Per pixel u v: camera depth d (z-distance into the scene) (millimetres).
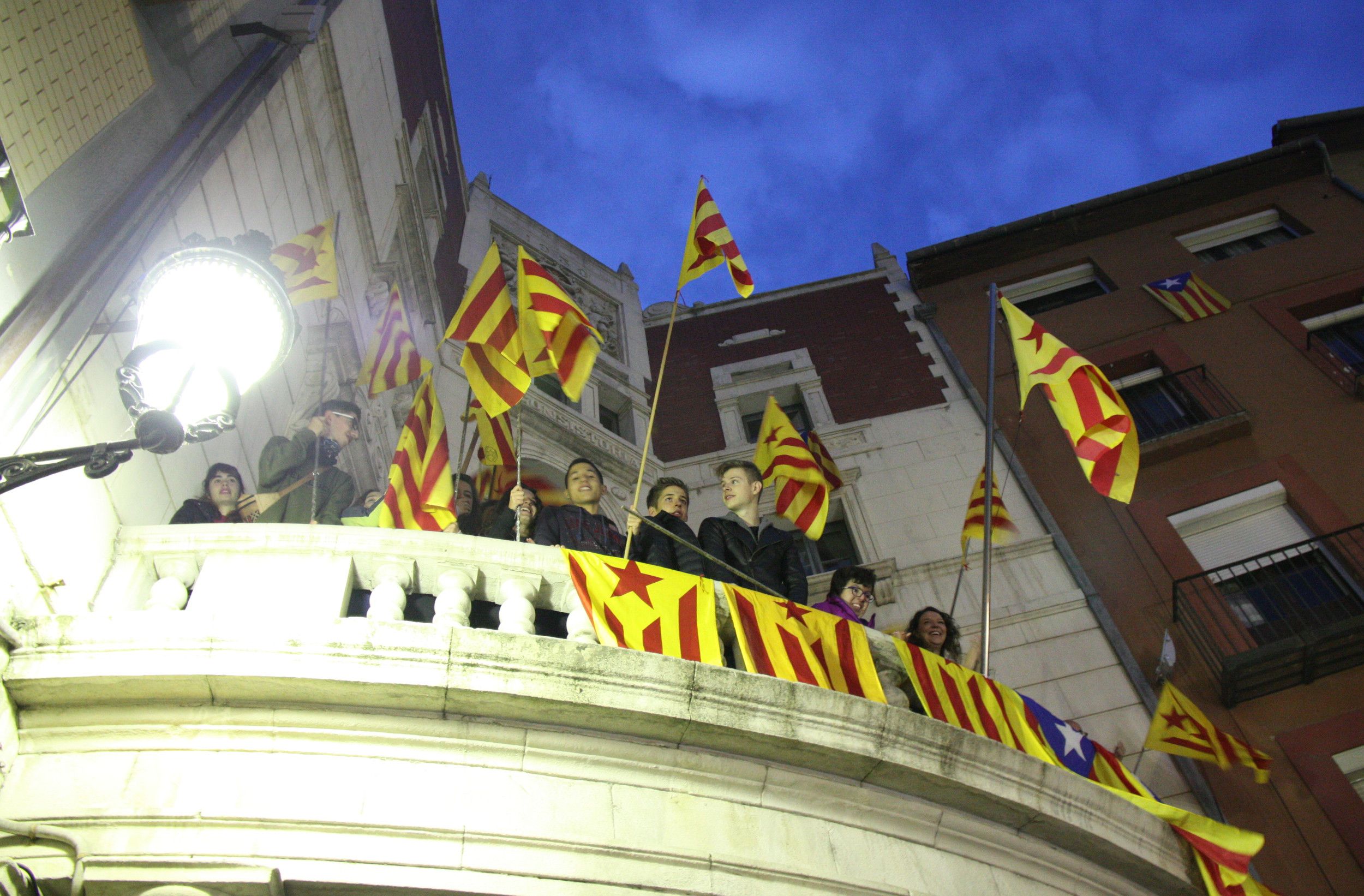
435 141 17344
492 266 8031
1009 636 12914
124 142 7105
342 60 11688
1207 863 7520
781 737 5984
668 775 5871
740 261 9203
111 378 6418
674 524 7848
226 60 9023
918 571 13906
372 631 5543
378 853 5117
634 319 20656
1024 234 19203
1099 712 11914
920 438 16359
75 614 5387
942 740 6457
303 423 9438
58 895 4785
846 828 6156
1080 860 6914
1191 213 19250
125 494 6414
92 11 6980
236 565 6082
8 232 5516
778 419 11039
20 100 5996
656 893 5355
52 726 5324
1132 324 16984
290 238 9797
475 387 7652
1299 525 13492
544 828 5395
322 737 5445
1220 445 14555
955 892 6180
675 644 6316
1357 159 19625
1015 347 10672
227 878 4867
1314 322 16266
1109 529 14031
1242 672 11445
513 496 7637
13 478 4609
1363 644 11367
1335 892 9938
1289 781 10859
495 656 5633
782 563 8141
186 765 5273
